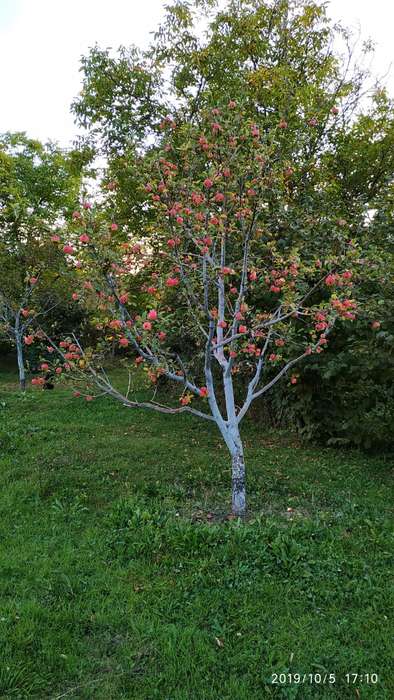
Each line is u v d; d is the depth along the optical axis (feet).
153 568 11.23
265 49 28.96
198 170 16.01
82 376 14.23
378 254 16.14
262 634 9.11
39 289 33.19
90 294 12.76
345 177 29.07
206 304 13.69
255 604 9.95
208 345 13.39
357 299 16.70
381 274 15.35
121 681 8.00
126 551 11.98
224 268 12.91
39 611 9.55
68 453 19.77
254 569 11.02
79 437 22.36
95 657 8.54
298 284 15.83
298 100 23.90
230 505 14.87
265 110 24.99
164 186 13.20
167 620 9.52
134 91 29.37
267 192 14.98
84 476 17.12
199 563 11.24
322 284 16.72
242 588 10.41
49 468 18.03
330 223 19.35
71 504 14.98
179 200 13.74
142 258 14.89
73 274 12.72
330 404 21.31
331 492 15.89
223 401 27.94
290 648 8.73
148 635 9.02
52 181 62.18
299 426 22.48
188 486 16.51
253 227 14.61
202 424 25.41
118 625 9.32
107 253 11.93
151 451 20.24
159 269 15.57
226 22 29.07
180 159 16.29
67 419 26.00
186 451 20.47
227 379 14.69
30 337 15.47
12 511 14.52
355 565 11.19
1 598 10.07
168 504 14.66
